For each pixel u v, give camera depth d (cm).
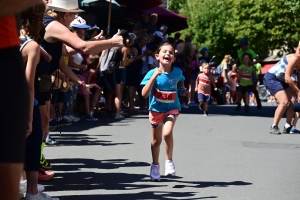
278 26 6462
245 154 1359
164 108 1034
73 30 1443
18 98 408
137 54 2417
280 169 1175
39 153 855
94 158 1275
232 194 952
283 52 6756
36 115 852
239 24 6788
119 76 2147
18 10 402
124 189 976
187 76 2967
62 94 1748
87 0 2452
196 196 934
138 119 2170
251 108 3206
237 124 2095
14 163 405
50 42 923
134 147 1441
